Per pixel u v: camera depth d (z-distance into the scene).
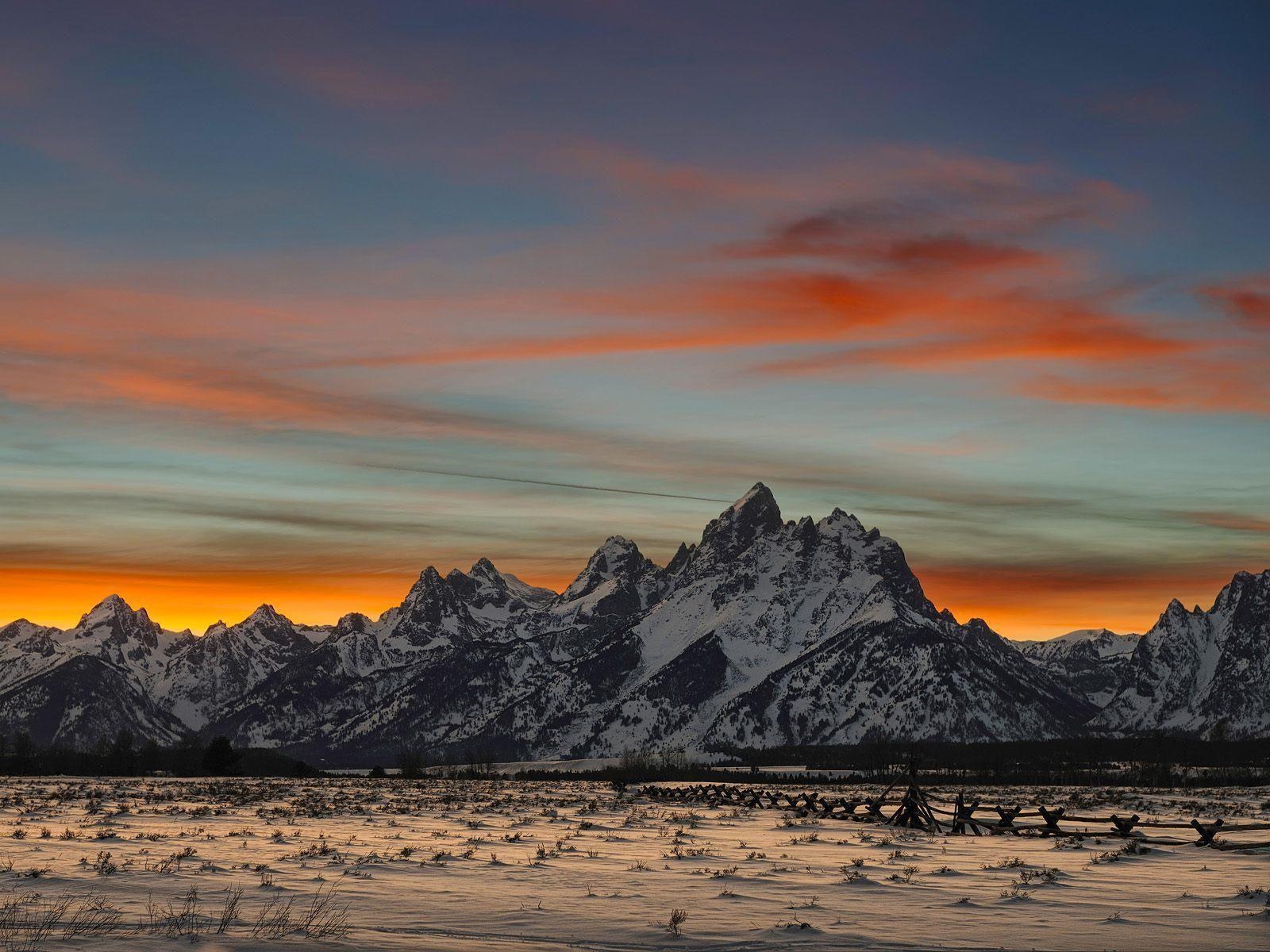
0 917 23.23
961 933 23.86
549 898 28.22
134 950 19.77
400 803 78.44
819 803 85.38
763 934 23.59
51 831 48.56
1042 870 34.94
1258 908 27.31
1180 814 71.12
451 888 29.92
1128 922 25.31
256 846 41.59
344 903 26.92
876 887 31.38
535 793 103.88
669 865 36.88
